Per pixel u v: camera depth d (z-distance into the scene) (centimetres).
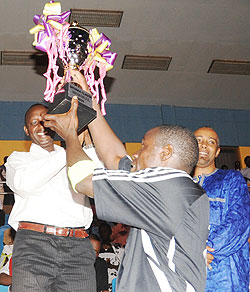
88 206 236
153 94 845
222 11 674
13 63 752
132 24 689
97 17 671
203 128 267
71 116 160
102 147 190
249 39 735
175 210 143
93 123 192
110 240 476
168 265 142
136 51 745
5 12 655
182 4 657
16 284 211
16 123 813
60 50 194
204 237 147
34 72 773
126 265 146
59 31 192
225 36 725
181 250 143
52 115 158
